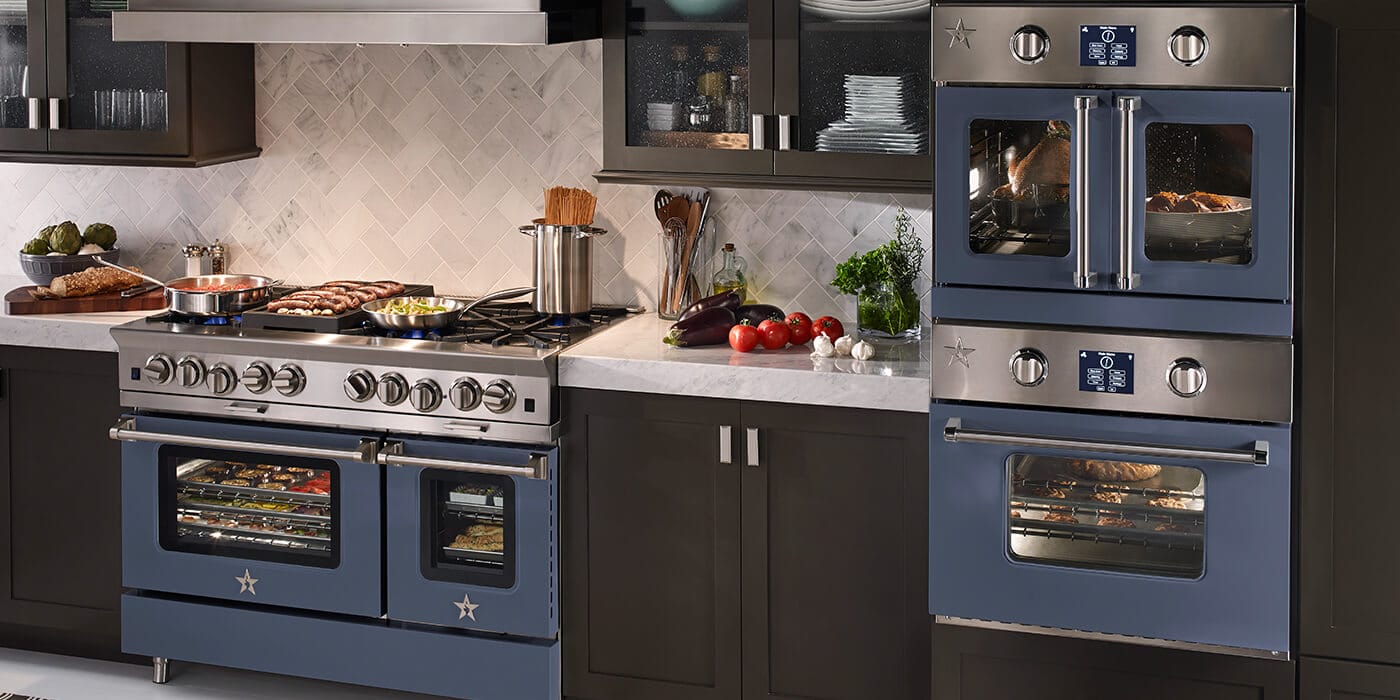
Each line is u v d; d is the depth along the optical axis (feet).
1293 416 10.96
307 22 12.91
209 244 15.46
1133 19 10.56
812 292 14.03
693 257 13.97
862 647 12.21
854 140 12.67
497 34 12.39
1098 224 10.93
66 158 14.39
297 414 12.88
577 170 14.48
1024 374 11.15
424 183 14.85
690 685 12.69
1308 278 10.71
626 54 13.15
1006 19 10.82
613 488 12.54
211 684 13.97
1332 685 11.16
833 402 11.85
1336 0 10.36
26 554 14.20
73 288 14.14
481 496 12.78
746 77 12.91
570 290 13.46
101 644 14.32
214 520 13.55
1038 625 11.61
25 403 13.92
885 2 12.41
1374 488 10.85
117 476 13.76
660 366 12.20
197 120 14.16
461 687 12.92
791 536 12.21
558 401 12.50
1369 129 10.46
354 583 13.00
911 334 13.15
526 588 12.60
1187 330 10.91
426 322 13.04
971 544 11.62
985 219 11.30
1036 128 11.10
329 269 15.23
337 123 14.97
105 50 14.19
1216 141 10.73
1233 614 11.13
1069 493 11.55
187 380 13.02
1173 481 11.32
